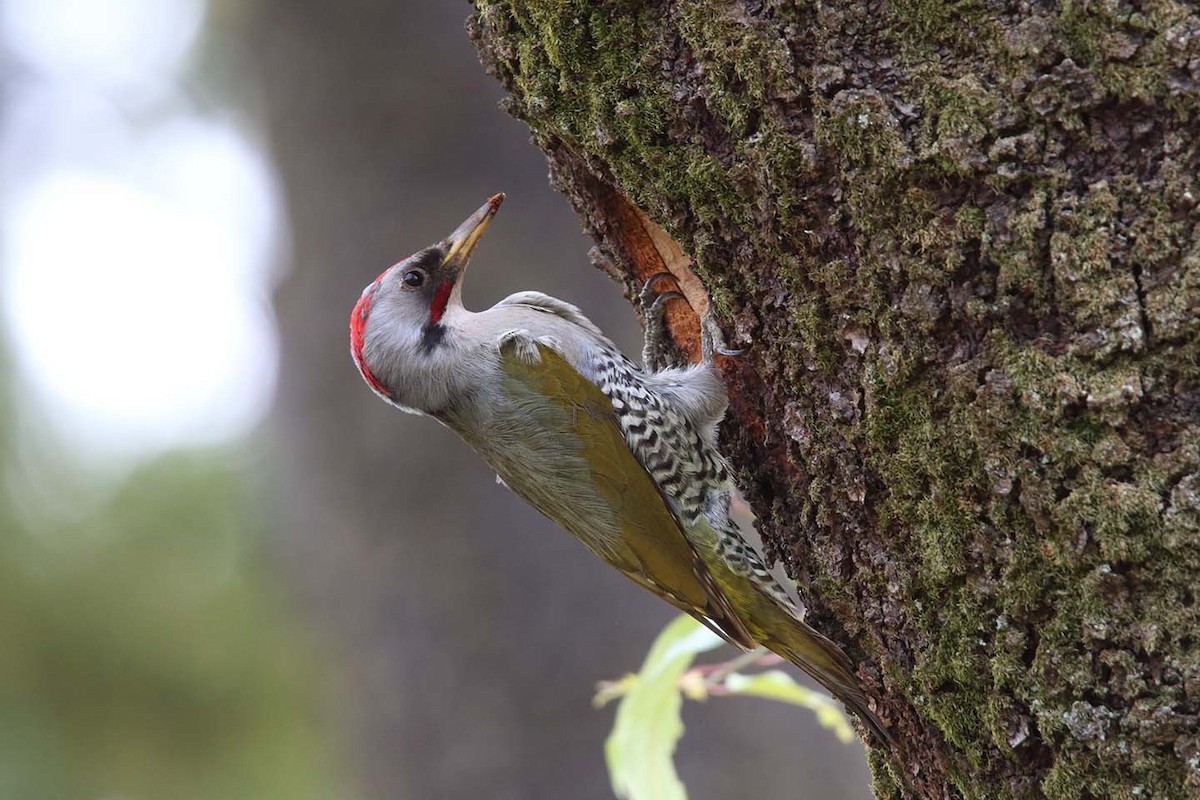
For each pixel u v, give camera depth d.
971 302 6.20
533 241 16.69
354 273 16.86
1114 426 5.82
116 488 22.86
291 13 17.03
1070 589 6.02
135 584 22.30
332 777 17.67
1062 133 5.93
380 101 16.83
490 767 15.61
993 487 6.20
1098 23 5.82
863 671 7.19
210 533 22.75
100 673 21.92
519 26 7.71
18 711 21.44
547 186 16.88
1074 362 5.92
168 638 22.06
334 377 16.94
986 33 6.09
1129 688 5.85
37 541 22.33
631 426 9.26
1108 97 5.82
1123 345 5.77
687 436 8.90
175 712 21.88
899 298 6.50
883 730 7.16
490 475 16.33
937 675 6.59
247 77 19.59
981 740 6.51
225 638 22.02
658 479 9.16
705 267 7.48
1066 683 6.03
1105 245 5.81
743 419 8.11
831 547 7.20
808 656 7.41
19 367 23.02
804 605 7.61
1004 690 6.30
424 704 15.96
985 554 6.31
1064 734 6.07
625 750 9.27
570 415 9.52
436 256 10.26
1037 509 6.05
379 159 16.86
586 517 9.50
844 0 6.50
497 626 15.88
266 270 19.84
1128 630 5.84
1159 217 5.72
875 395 6.65
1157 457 5.75
